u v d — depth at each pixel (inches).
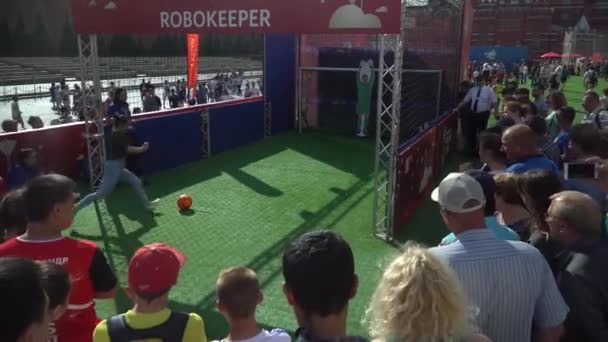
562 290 103.9
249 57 2571.4
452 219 98.6
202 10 274.1
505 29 2824.8
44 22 2247.8
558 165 238.1
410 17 486.9
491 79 1005.2
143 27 292.0
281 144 538.0
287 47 597.9
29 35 2226.9
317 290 67.2
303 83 621.3
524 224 138.6
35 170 267.0
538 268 93.5
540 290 93.7
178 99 1004.6
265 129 571.8
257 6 261.0
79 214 306.5
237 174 412.5
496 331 92.7
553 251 117.3
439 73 518.3
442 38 523.5
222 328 184.7
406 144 304.0
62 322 104.9
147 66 2036.2
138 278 91.3
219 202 336.8
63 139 365.4
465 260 93.0
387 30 244.5
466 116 473.7
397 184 272.7
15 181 259.6
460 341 68.8
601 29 2733.8
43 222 106.6
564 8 2768.2
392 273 72.6
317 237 71.7
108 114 377.1
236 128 516.7
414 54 523.2
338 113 616.7
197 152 459.8
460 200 96.7
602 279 102.0
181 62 2228.1
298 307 69.4
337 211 323.6
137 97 1222.3
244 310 94.4
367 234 282.5
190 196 349.1
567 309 95.3
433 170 378.3
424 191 348.8
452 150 488.1
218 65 2197.3
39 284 59.0
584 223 108.7
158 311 93.0
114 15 299.0
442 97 537.6
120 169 292.2
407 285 69.5
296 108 626.2
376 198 277.9
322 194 360.8
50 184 107.2
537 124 237.3
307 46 612.7
